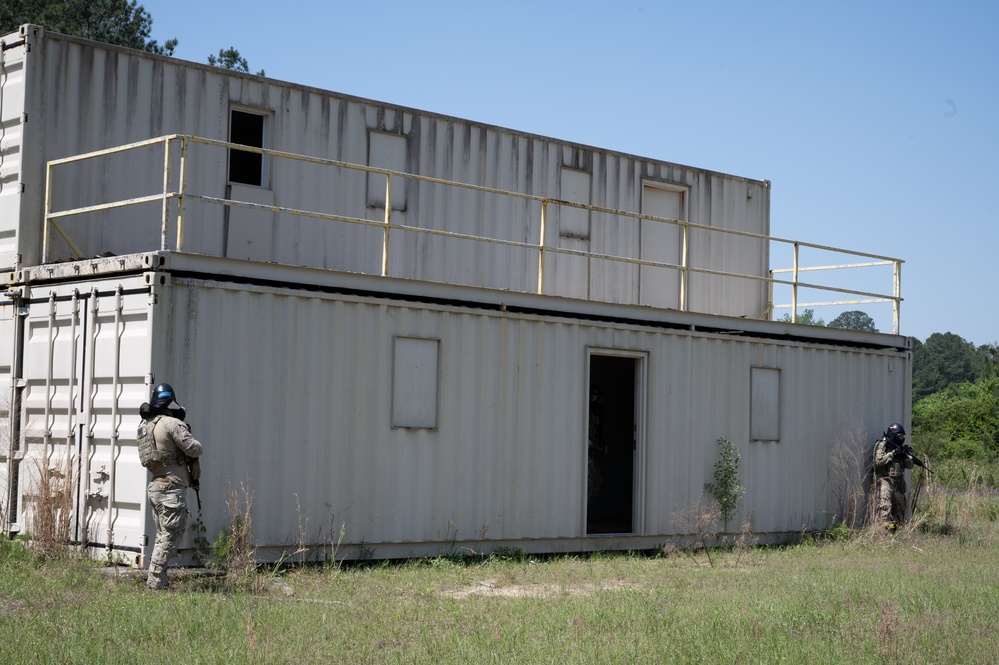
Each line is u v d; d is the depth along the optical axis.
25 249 13.52
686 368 16.64
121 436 11.88
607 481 20.22
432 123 17.20
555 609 10.37
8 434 13.20
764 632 9.26
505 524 14.51
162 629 8.73
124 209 14.27
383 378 13.48
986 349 62.38
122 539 11.80
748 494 17.31
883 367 19.64
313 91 16.03
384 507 13.40
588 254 15.55
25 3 32.91
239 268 12.30
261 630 8.88
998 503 23.34
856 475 18.70
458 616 9.85
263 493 12.39
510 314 14.70
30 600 9.85
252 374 12.36
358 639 8.76
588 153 19.06
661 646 8.66
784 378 18.00
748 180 21.47
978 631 9.66
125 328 12.00
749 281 21.30
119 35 34.72
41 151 13.66
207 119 15.05
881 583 12.71
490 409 14.45
